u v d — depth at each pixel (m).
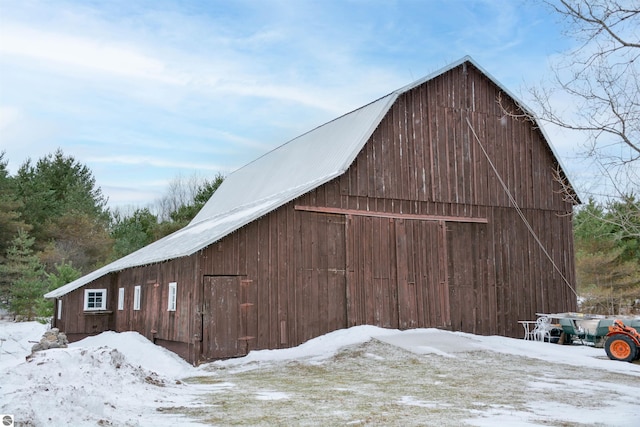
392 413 9.27
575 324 20.08
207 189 46.91
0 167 43.09
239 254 17.50
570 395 11.14
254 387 12.19
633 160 9.10
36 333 25.02
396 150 20.91
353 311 19.16
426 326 20.36
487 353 16.78
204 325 16.69
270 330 17.64
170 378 12.64
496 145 23.06
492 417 8.99
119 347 18.59
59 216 45.75
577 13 8.84
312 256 18.77
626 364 15.32
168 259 18.52
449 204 21.64
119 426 7.78
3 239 38.81
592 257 33.41
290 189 22.17
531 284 22.78
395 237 20.36
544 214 23.66
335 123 24.03
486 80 23.30
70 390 8.38
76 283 25.20
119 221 56.84
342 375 13.77
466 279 21.47
